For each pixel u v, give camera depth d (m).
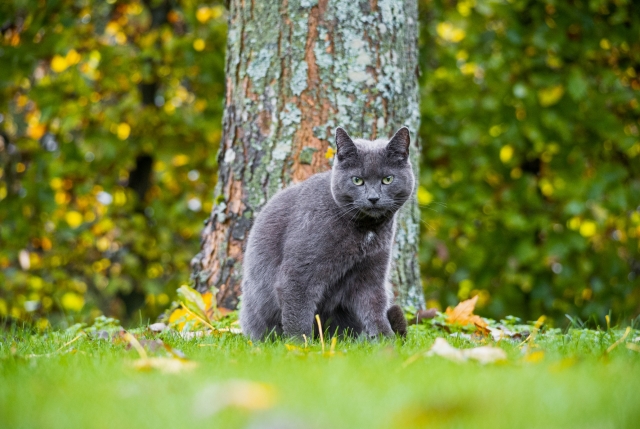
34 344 6.20
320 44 8.08
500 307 12.30
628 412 3.30
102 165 12.93
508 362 4.60
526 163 13.31
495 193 12.77
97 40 12.83
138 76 13.20
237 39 8.41
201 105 13.47
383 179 6.81
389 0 8.25
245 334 7.24
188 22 12.76
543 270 12.63
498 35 12.02
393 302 8.08
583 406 3.41
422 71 12.38
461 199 12.36
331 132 8.08
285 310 6.62
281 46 8.13
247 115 8.29
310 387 3.84
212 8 13.45
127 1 13.27
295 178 8.09
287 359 4.83
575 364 4.45
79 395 3.70
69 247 13.21
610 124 11.91
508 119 12.02
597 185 11.62
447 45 12.82
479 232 12.64
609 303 12.27
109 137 12.49
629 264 13.22
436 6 12.49
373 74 8.16
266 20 8.18
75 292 13.23
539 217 12.12
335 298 7.07
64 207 13.48
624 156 12.87
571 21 11.72
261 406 3.34
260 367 4.51
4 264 12.95
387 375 4.21
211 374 4.25
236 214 8.35
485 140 12.42
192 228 13.46
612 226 12.91
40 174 12.59
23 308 12.72
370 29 8.15
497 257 12.46
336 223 6.65
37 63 13.05
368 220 6.78
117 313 13.66
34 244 13.45
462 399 3.34
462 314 7.98
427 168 12.60
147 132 13.25
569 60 12.16
